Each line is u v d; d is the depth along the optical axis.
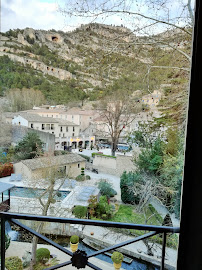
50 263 2.64
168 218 2.53
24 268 2.61
